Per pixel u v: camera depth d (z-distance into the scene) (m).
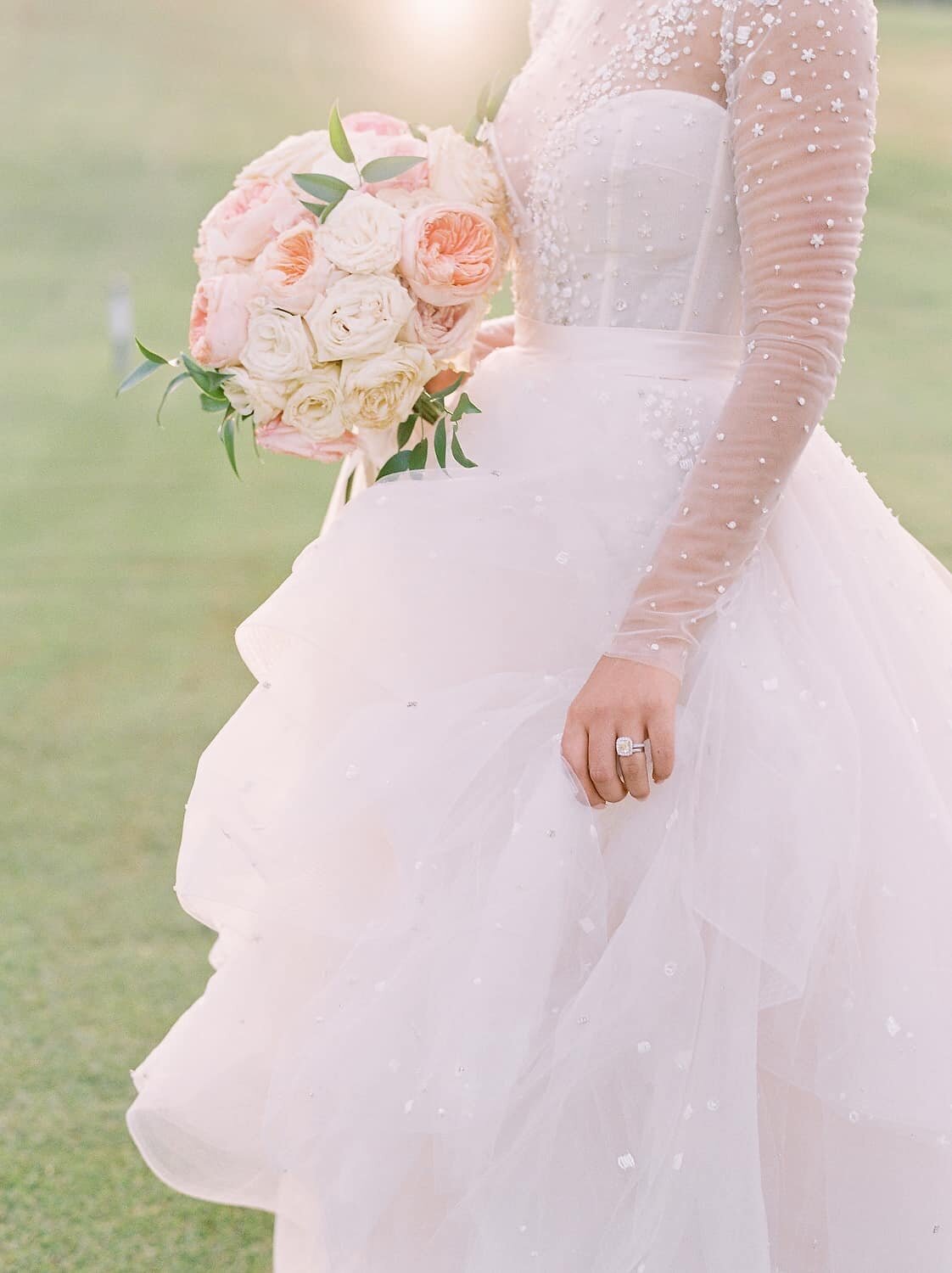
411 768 1.35
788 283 1.33
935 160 22.03
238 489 8.81
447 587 1.43
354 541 1.46
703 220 1.47
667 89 1.44
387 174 1.50
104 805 3.88
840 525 1.57
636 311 1.51
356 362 1.45
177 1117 1.48
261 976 1.47
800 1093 1.38
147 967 2.96
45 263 19.91
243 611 6.10
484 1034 1.26
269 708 1.45
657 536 1.43
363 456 1.77
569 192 1.50
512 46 22.73
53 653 5.45
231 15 34.41
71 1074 2.54
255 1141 1.48
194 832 1.44
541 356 1.59
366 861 1.40
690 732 1.36
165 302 17.39
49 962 2.97
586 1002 1.27
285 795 1.42
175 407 11.70
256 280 1.46
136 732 4.51
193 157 25.95
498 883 1.30
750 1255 1.25
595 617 1.42
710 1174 1.26
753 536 1.36
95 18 33.69
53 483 8.95
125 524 7.85
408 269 1.47
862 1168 1.36
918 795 1.40
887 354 13.41
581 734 1.33
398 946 1.33
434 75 28.27
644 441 1.47
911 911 1.36
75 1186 2.22
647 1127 1.27
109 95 29.52
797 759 1.34
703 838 1.33
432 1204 1.35
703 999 1.30
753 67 1.34
